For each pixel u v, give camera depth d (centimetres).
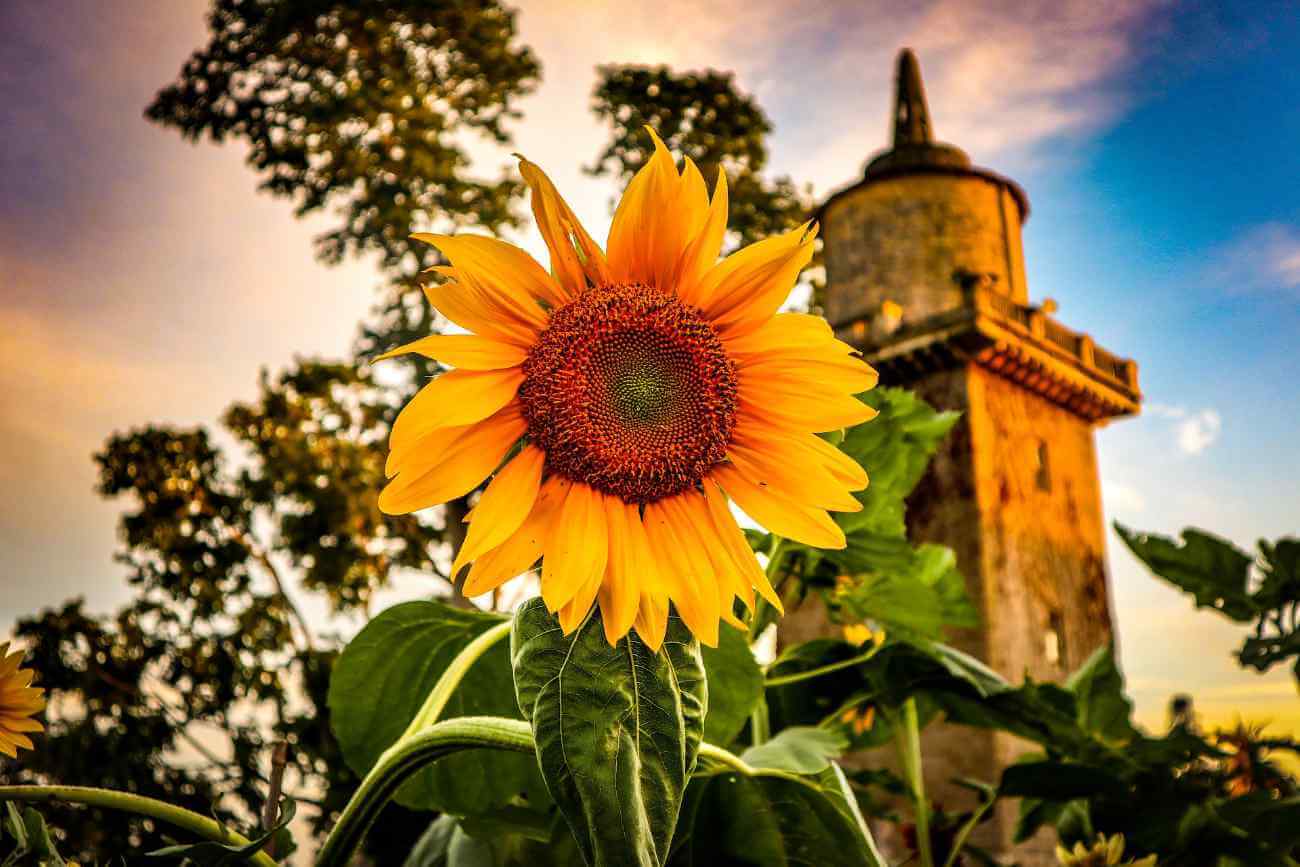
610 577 40
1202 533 81
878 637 78
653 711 37
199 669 320
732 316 46
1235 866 79
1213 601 81
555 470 42
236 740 192
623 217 44
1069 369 814
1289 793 85
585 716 36
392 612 55
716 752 51
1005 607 697
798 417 45
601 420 42
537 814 58
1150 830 81
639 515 43
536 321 43
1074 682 99
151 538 407
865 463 68
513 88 632
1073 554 799
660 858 34
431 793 57
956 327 726
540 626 39
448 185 600
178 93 612
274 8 601
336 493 435
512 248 43
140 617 331
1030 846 590
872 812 95
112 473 416
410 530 285
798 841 56
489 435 42
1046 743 87
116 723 274
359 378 472
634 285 45
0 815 39
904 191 885
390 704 55
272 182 606
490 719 40
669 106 611
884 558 70
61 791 38
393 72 609
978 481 713
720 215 44
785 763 54
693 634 41
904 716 92
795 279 45
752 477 45
